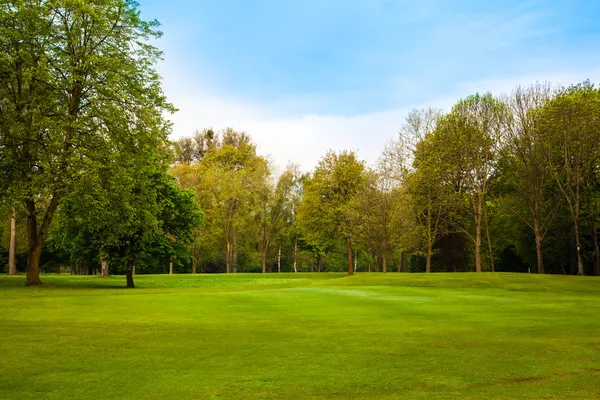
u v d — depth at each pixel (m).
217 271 82.75
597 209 45.53
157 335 13.30
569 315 17.52
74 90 30.45
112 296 23.66
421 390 8.05
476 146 47.28
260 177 68.62
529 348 11.30
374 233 51.66
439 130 49.59
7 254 71.25
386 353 10.93
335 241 76.62
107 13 29.72
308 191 58.06
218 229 67.12
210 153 76.12
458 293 27.70
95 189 27.92
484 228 56.69
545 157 45.03
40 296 24.25
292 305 20.62
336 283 37.00
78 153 29.09
